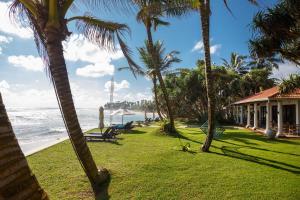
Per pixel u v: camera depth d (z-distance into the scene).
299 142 15.48
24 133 23.62
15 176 1.54
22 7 7.16
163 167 8.84
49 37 6.05
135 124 32.06
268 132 17.19
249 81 38.03
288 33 10.66
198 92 38.00
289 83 14.62
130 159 10.18
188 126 30.06
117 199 6.01
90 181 6.90
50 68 6.25
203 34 11.72
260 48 11.27
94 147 13.46
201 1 11.48
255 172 8.24
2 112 1.60
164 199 6.00
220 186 6.86
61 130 27.14
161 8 7.49
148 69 26.06
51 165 9.19
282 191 6.48
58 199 6.04
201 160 10.01
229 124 33.94
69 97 6.36
